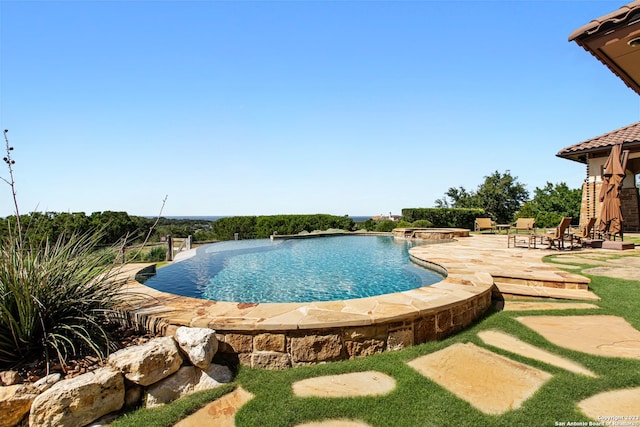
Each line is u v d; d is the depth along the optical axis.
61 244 3.77
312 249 14.22
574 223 21.81
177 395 2.65
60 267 3.32
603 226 10.34
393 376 2.86
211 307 3.73
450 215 22.83
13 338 2.75
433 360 3.15
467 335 3.76
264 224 20.06
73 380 2.36
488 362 3.08
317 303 3.85
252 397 2.61
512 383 2.68
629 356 3.11
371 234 20.39
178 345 2.90
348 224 22.69
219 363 3.08
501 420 2.19
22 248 3.18
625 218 15.95
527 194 29.72
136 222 13.27
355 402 2.45
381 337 3.35
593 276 6.23
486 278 5.42
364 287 7.30
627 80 3.80
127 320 3.59
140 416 2.40
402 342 3.45
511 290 5.30
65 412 2.22
